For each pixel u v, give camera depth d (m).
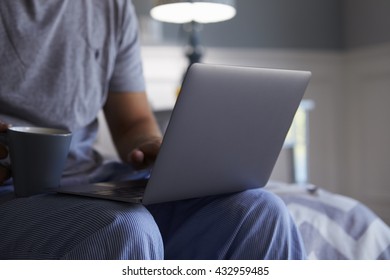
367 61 2.77
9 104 0.90
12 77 0.89
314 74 2.88
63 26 0.97
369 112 2.78
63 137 0.78
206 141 0.70
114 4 1.07
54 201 0.73
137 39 1.17
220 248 0.79
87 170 0.98
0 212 0.74
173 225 0.86
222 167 0.76
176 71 2.52
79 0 1.00
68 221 0.67
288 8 2.82
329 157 2.92
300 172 2.13
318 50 2.89
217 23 2.66
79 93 0.98
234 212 0.80
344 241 1.07
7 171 0.82
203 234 0.82
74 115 0.98
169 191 0.71
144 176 1.04
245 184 0.84
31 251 0.67
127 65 1.14
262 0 2.76
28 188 0.78
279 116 0.79
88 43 1.01
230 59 2.70
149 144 0.96
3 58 0.89
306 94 2.86
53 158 0.77
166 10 1.75
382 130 2.70
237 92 0.69
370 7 2.74
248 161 0.80
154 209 0.89
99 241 0.63
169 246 0.85
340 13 2.94
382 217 2.73
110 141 2.10
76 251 0.63
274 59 2.79
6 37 0.89
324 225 1.09
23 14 0.91
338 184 2.94
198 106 0.65
